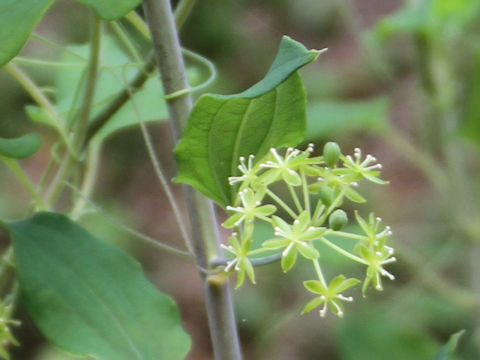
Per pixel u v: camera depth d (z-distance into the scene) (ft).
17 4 1.04
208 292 1.12
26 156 1.08
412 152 1.90
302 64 0.97
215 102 1.03
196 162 1.06
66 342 1.09
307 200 1.03
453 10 1.75
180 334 1.12
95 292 1.12
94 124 1.21
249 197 1.03
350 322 1.83
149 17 1.09
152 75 1.19
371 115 1.89
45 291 1.10
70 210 1.28
